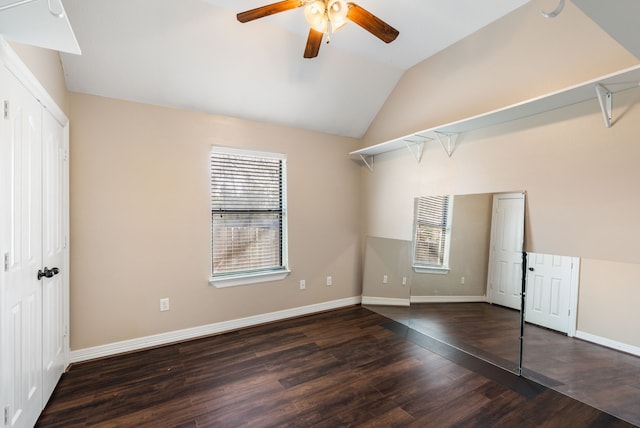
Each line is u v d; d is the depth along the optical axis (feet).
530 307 7.97
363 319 11.91
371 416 6.18
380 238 13.00
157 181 9.37
